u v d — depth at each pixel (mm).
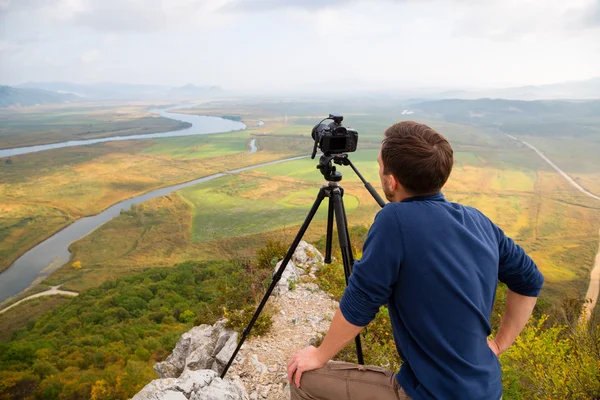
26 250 148000
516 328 1752
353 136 2650
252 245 141125
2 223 180375
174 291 79562
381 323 5129
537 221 181250
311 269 7754
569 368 3814
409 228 1499
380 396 1710
